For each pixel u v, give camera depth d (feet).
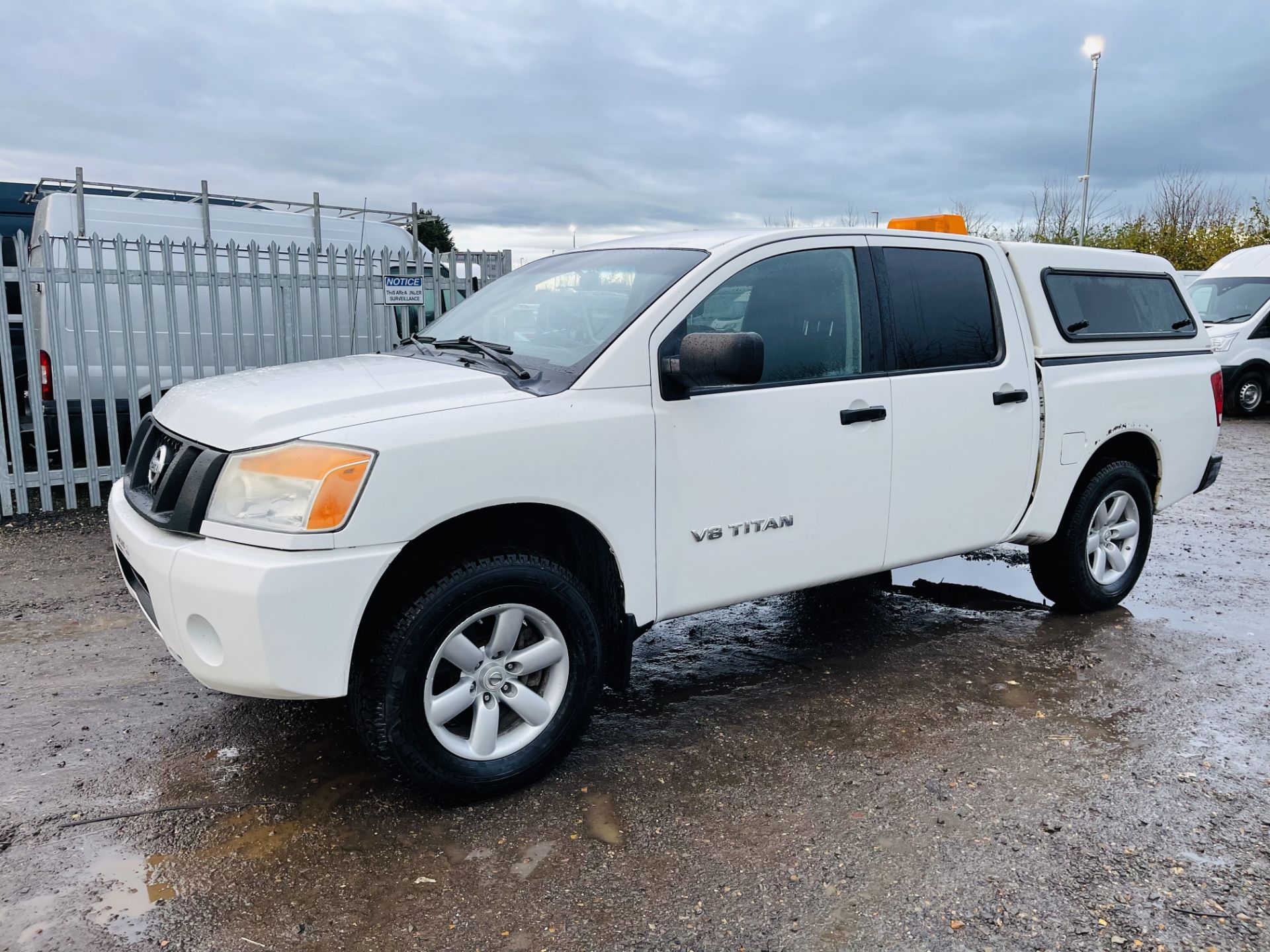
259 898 8.48
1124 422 15.64
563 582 10.20
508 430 9.69
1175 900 8.39
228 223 28.99
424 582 9.47
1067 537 15.52
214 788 10.39
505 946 7.86
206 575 8.84
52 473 23.45
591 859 9.08
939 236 13.76
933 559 13.65
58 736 11.60
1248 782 10.52
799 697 12.95
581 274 12.64
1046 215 77.61
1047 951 7.73
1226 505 25.80
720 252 11.62
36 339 23.03
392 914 8.26
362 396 9.74
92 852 9.14
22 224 39.52
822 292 12.39
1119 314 16.10
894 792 10.30
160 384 25.35
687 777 10.68
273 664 8.69
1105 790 10.32
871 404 12.50
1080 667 14.02
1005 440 13.99
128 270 24.25
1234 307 47.26
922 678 13.62
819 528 12.21
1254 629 15.79
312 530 8.75
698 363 10.28
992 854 9.09
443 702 9.68
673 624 16.15
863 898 8.44
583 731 10.73
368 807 10.02
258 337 25.50
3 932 7.98
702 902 8.41
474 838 9.45
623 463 10.47
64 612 16.34
